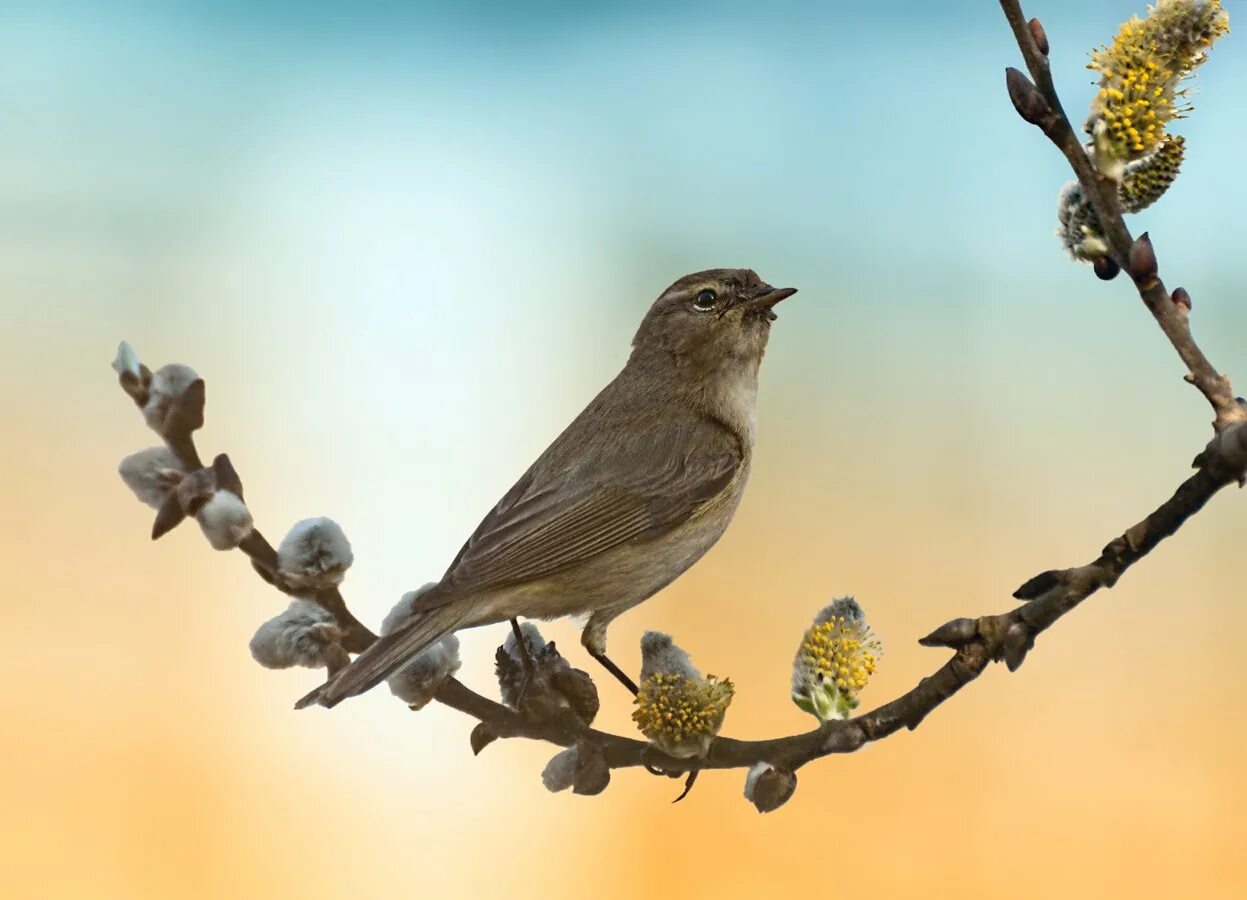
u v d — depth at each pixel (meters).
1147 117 3.44
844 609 3.49
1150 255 3.43
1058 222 3.45
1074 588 3.45
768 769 3.48
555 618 3.65
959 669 3.46
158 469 3.47
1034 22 3.44
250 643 3.49
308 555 3.49
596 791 3.50
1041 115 3.44
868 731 3.48
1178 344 3.43
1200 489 3.44
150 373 3.47
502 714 3.50
